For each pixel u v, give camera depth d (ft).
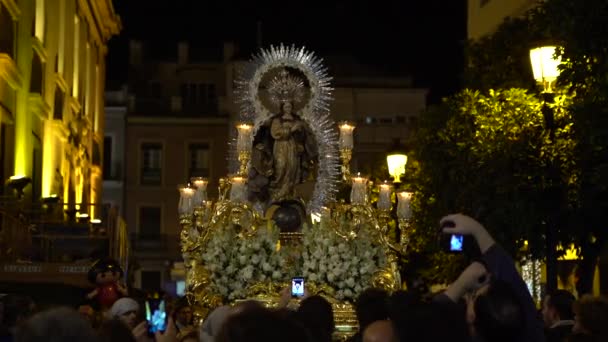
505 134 93.76
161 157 304.50
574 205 84.07
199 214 82.84
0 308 50.47
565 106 83.51
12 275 88.99
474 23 181.47
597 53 75.51
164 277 301.22
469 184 102.01
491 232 85.76
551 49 75.10
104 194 300.40
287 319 21.62
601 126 76.07
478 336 28.86
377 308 41.45
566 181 81.15
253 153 88.58
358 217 82.43
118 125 302.45
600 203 84.89
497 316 28.53
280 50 90.58
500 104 97.86
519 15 157.69
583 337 34.55
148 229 302.86
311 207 88.02
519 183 80.84
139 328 45.27
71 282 89.35
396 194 94.84
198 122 304.09
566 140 81.76
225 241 80.18
